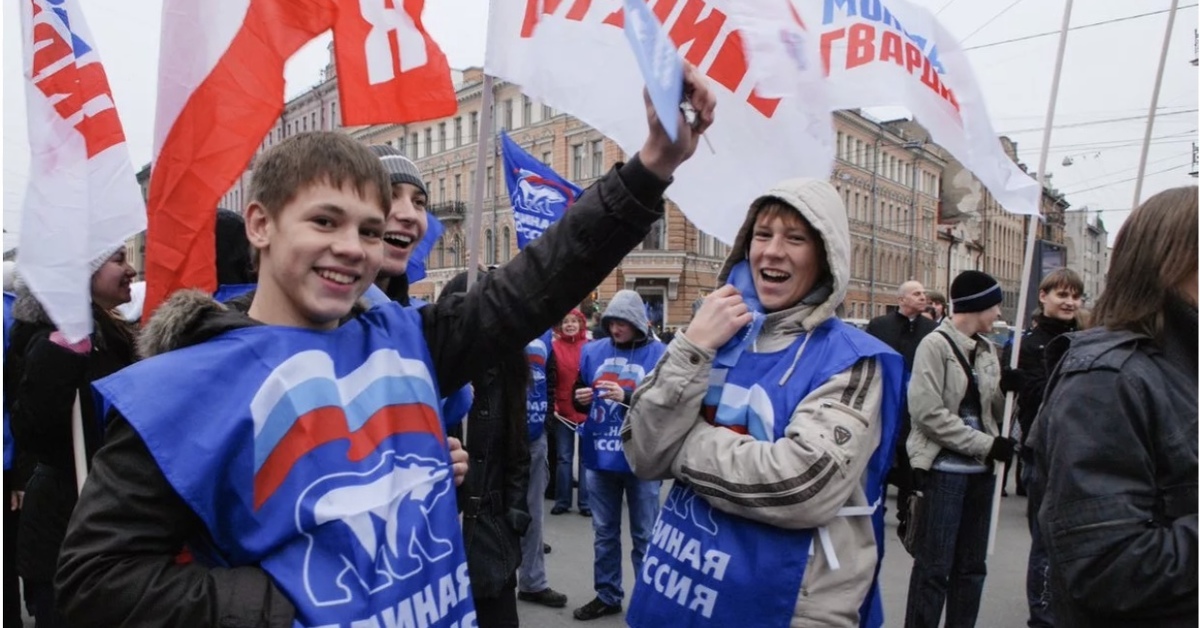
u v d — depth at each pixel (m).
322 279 1.31
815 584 1.85
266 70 2.34
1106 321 1.66
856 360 1.91
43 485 2.70
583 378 4.89
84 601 1.12
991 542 3.67
